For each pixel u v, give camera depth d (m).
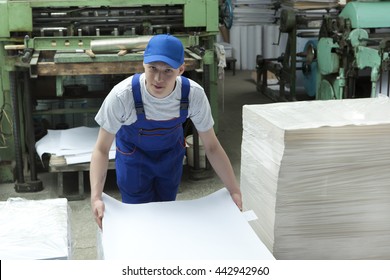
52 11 3.49
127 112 1.76
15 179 3.58
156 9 3.62
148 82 1.64
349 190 1.52
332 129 1.46
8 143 3.58
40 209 1.54
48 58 3.34
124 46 3.21
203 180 3.57
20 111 3.61
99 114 1.74
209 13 3.49
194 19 3.48
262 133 1.61
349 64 4.04
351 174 1.51
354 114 1.63
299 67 5.73
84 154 3.29
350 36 3.88
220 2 4.34
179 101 1.77
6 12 3.27
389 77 3.84
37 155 3.76
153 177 2.13
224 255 1.31
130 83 1.73
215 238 1.39
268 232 1.58
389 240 1.58
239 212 1.53
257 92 6.31
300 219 1.53
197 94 1.76
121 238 1.39
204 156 3.61
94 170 1.71
